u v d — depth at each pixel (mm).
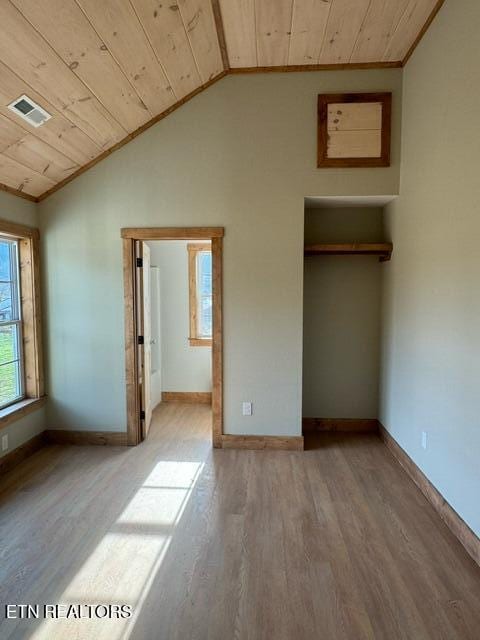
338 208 4004
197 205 3570
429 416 2795
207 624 1754
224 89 3486
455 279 2432
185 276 5277
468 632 1722
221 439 3682
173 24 2594
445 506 2527
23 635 1699
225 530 2438
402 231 3371
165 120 3537
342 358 4121
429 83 2826
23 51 2162
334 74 3418
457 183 2416
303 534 2398
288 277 3553
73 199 3654
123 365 3727
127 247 3639
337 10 2715
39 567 2107
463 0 2342
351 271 4059
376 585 1988
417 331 3025
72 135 3066
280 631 1722
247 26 2887
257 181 3523
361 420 4141
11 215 3309
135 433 3766
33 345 3672
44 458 3492
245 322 3604
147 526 2475
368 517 2580
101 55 2482
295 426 3637
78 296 3717
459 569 2105
